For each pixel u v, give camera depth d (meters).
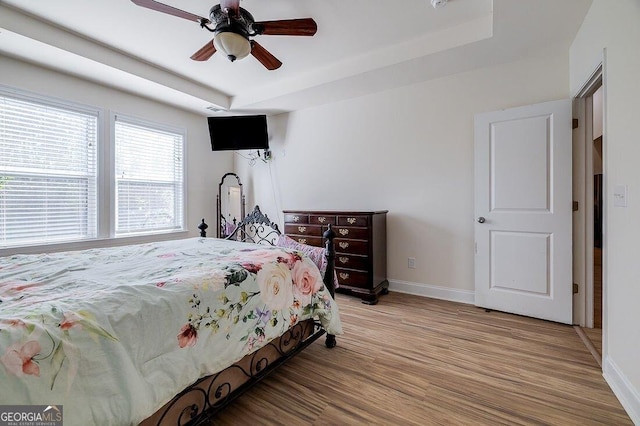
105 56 2.77
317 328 2.20
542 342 2.15
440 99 3.12
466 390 1.61
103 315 0.98
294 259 1.84
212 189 4.62
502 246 2.71
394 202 3.44
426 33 2.57
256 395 1.59
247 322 1.41
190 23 2.40
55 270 1.49
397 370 1.82
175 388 1.09
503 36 2.31
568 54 2.53
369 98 3.58
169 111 4.00
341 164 3.83
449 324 2.49
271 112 4.31
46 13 2.27
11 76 2.67
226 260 1.66
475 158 2.82
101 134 3.30
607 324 1.67
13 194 2.73
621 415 1.41
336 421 1.40
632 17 1.42
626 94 1.48
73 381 0.85
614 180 1.59
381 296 3.27
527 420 1.38
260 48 2.24
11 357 0.77
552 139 2.46
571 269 2.42
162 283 1.23
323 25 2.43
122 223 3.56
